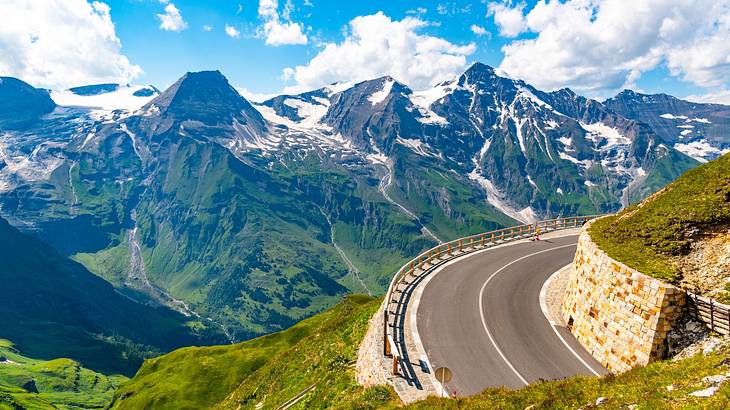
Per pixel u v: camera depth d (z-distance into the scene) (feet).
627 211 102.42
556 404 49.14
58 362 622.95
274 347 286.46
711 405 36.96
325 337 135.03
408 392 67.56
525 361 79.15
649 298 67.72
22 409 412.57
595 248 86.89
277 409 102.89
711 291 66.54
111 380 635.25
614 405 43.93
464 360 79.20
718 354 51.16
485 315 100.22
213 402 251.60
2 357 629.10
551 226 200.23
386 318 79.71
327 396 84.69
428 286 119.96
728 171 84.17
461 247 161.79
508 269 134.62
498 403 53.78
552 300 109.60
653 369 51.98
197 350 331.36
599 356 79.05
